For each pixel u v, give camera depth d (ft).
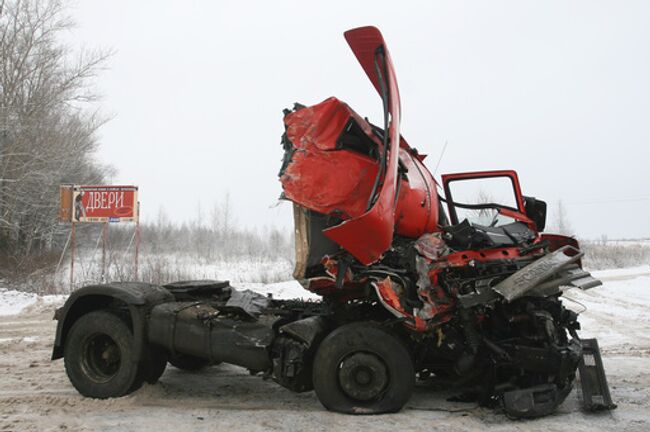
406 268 16.65
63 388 19.60
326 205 16.58
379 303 16.90
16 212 73.00
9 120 73.20
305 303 19.83
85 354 18.54
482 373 16.93
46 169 74.08
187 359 22.35
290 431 14.65
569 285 15.37
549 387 15.79
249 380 21.17
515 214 20.54
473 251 16.69
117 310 18.92
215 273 70.18
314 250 16.97
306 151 17.07
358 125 17.22
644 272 80.79
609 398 16.11
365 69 17.48
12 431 14.66
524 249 17.13
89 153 92.02
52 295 52.70
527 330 16.25
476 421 15.43
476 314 16.24
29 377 21.36
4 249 73.20
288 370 16.62
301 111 17.48
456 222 21.16
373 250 15.71
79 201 61.26
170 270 60.75
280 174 17.47
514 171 20.93
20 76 76.95
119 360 18.31
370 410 15.89
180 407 17.22
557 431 14.48
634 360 23.67
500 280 15.89
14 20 77.36
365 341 16.02
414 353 17.06
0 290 54.19
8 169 71.77
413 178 18.81
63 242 89.86
